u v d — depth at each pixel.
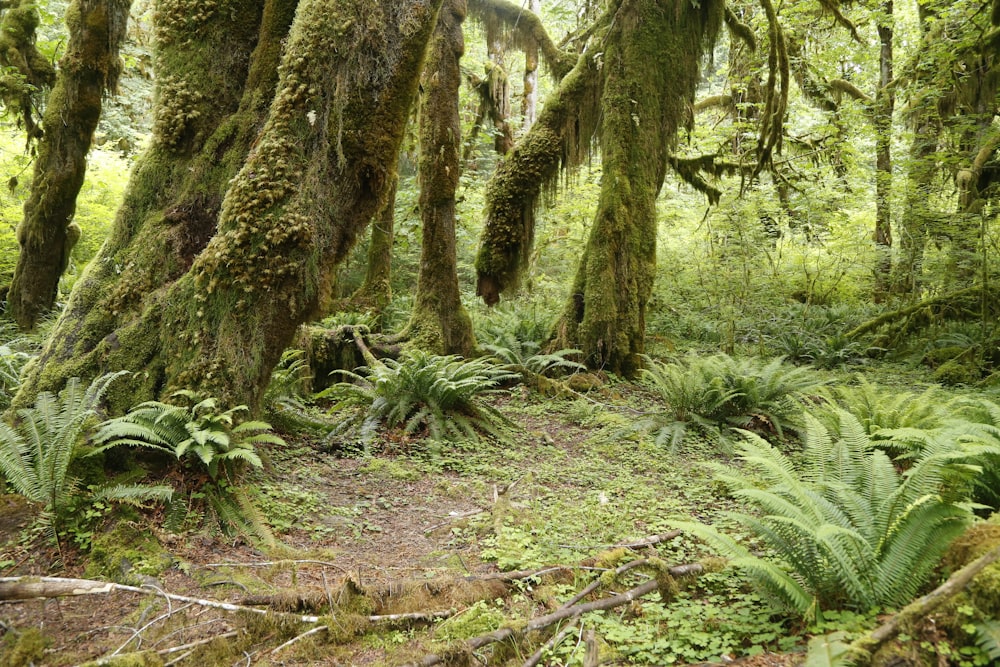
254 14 5.47
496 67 14.62
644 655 3.01
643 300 10.43
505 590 3.72
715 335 13.61
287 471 5.60
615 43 10.41
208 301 4.80
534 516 5.00
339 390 8.15
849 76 19.30
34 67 10.61
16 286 10.63
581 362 10.06
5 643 2.99
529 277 16.44
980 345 11.04
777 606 3.28
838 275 15.86
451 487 5.70
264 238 4.77
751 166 13.17
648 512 5.17
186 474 4.50
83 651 2.96
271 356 4.98
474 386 7.31
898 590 3.03
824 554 3.21
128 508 4.05
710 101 17.38
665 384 7.99
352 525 4.78
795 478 3.72
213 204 5.15
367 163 5.04
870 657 2.46
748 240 12.71
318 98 4.88
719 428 7.65
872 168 18.81
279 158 4.82
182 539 3.98
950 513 3.08
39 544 3.81
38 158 10.12
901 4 18.91
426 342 10.05
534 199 11.52
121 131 16.22
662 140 10.59
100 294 5.01
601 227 10.23
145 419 4.49
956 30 12.50
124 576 3.53
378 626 3.24
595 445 7.21
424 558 4.28
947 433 4.55
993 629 2.38
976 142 12.45
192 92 5.24
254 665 2.91
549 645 3.09
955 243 13.14
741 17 15.26
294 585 3.59
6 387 6.62
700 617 3.36
